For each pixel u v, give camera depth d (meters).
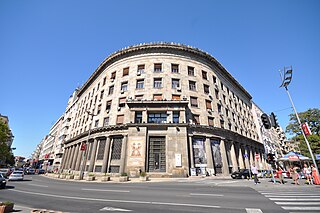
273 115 13.80
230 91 39.81
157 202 8.04
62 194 10.81
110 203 7.95
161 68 30.64
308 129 13.38
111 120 28.62
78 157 34.31
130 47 32.53
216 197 9.20
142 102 26.34
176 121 26.11
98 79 38.59
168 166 22.88
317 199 8.44
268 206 7.15
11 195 10.70
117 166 24.88
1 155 38.59
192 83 30.83
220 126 30.20
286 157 21.05
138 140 24.41
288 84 14.73
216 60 35.59
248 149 37.47
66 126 57.12
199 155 25.38
